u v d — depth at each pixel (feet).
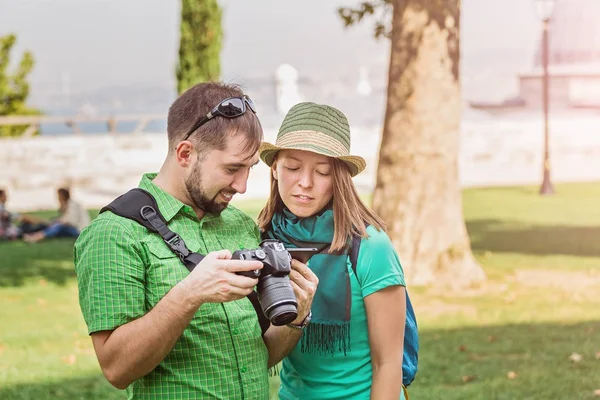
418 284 32.83
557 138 73.36
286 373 11.05
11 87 84.33
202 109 9.21
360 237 10.32
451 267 33.01
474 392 20.27
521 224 48.70
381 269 10.25
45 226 51.24
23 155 70.33
